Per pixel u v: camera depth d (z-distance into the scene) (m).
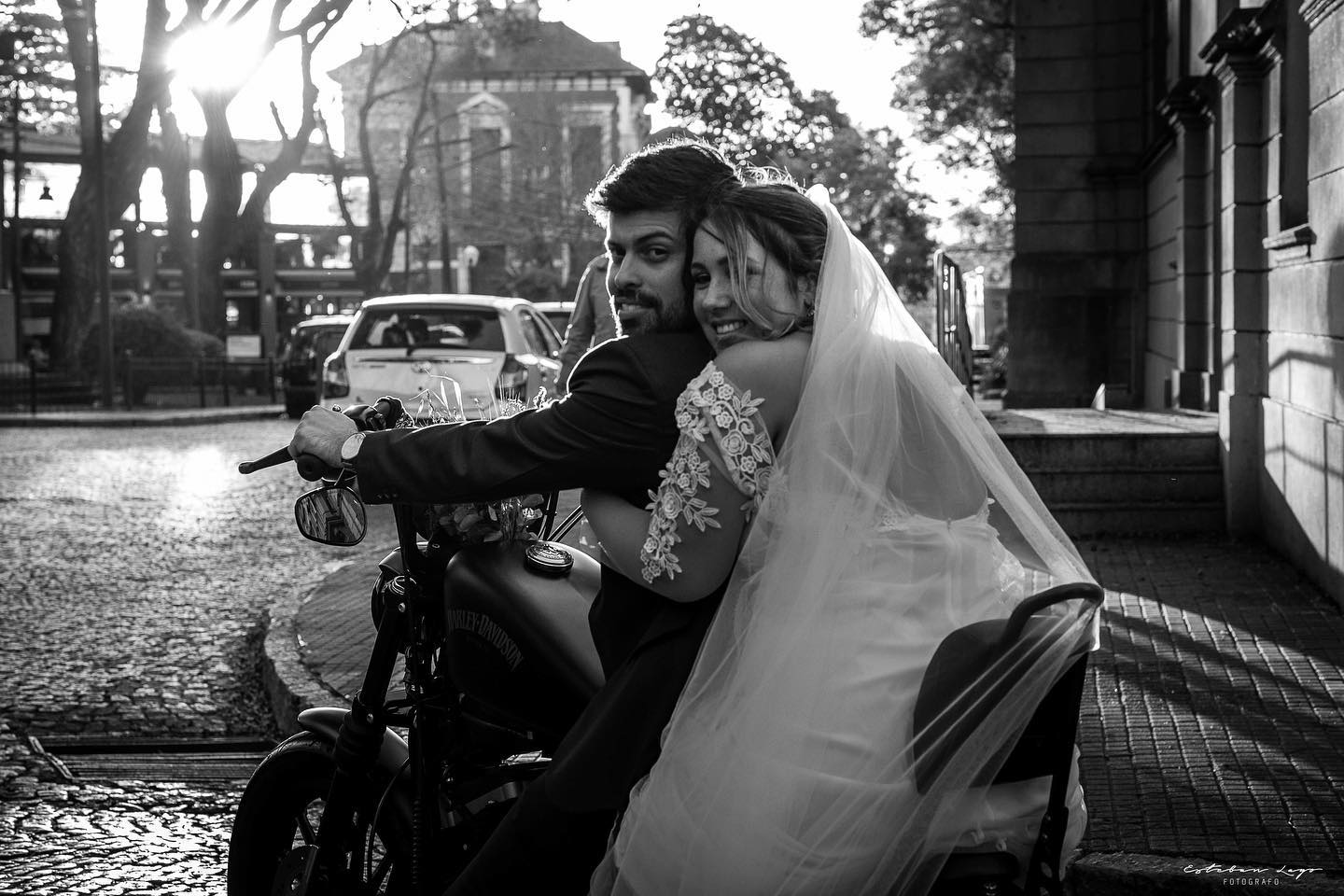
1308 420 7.86
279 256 62.66
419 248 61.03
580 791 2.38
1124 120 17.86
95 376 34.09
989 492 2.46
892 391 2.29
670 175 2.44
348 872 3.05
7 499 14.30
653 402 2.37
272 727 6.26
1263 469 9.27
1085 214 18.06
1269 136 9.16
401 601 2.90
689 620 2.38
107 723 6.27
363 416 2.71
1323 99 7.81
